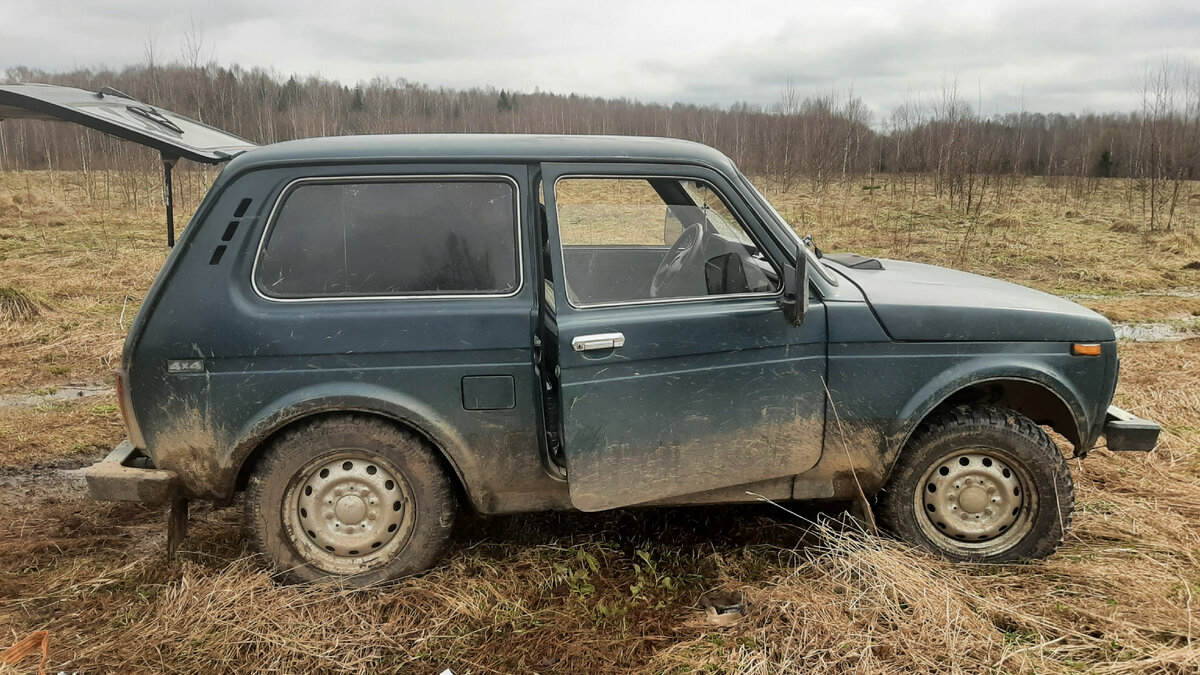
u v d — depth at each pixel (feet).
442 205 9.62
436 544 10.03
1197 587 9.89
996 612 9.34
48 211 55.98
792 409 9.94
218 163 10.84
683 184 10.25
